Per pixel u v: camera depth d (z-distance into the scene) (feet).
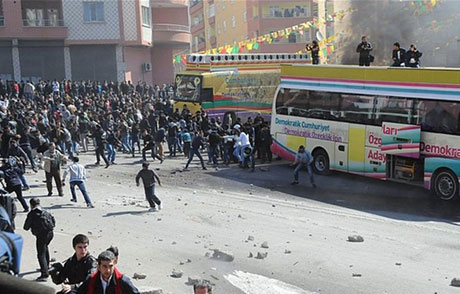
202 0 272.10
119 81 167.12
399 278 37.17
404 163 66.28
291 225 51.72
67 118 100.01
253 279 36.70
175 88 109.81
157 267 38.99
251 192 67.10
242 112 109.91
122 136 97.14
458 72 60.03
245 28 211.20
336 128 73.77
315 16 196.44
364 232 49.55
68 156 90.27
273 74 113.19
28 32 156.15
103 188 68.18
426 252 43.57
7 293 6.41
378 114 68.49
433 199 63.46
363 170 70.79
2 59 155.94
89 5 162.20
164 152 100.07
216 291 34.58
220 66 107.65
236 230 49.55
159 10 187.73
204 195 65.10
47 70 159.94
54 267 24.41
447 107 61.11
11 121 83.92
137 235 47.29
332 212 57.41
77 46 162.40
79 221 51.80
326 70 74.79
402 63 75.87
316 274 37.81
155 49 189.06
